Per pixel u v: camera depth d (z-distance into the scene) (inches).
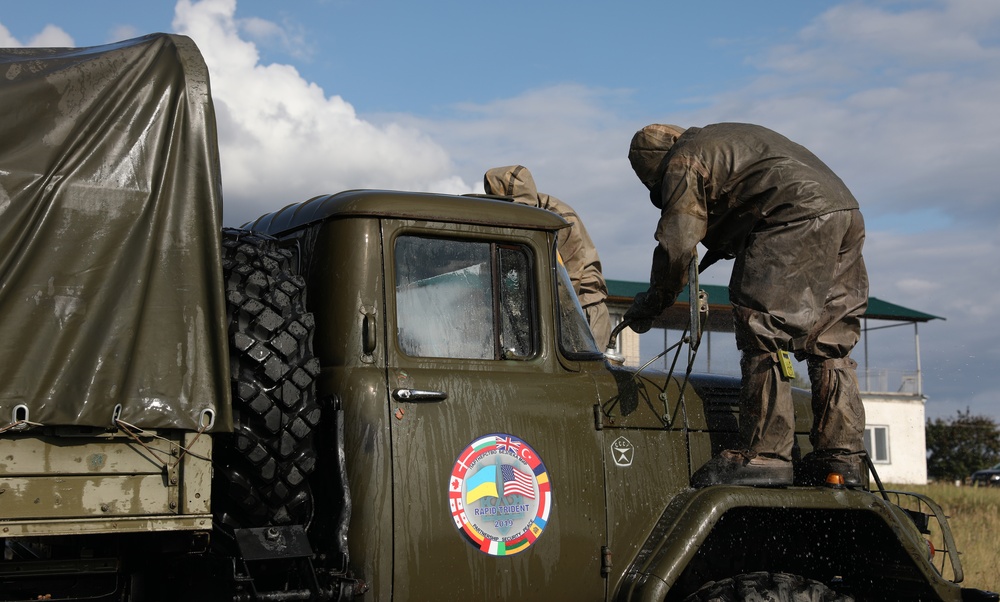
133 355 146.4
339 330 173.3
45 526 135.9
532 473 180.9
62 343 140.9
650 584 182.5
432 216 181.3
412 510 168.2
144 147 152.0
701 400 208.7
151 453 144.8
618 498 190.7
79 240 144.9
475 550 172.7
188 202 154.5
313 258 180.9
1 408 135.1
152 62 155.5
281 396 158.6
